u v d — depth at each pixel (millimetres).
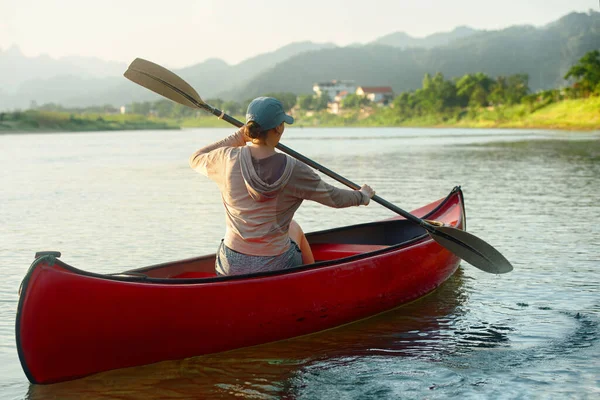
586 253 6598
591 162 19344
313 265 4211
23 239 7504
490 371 3646
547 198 10969
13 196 11633
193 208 10086
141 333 3537
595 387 3398
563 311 4746
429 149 29359
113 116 108875
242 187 3746
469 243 4871
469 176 15203
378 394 3369
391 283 4750
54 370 3354
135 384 3494
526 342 4117
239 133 3992
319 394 3377
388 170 17141
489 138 44594
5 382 3533
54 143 39344
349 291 4398
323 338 4266
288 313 4055
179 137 56500
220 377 3600
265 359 3871
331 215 9266
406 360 3846
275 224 3863
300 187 3775
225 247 3938
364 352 3992
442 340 4199
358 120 159625
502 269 5043
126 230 8117
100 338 3418
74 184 13734
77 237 7645
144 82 4406
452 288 5516
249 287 3844
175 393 3383
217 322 3775
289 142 40875
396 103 142250
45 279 3219
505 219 8734
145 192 12281
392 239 6359
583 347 4000
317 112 189250
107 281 3395
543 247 6895
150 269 4258
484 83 127000
